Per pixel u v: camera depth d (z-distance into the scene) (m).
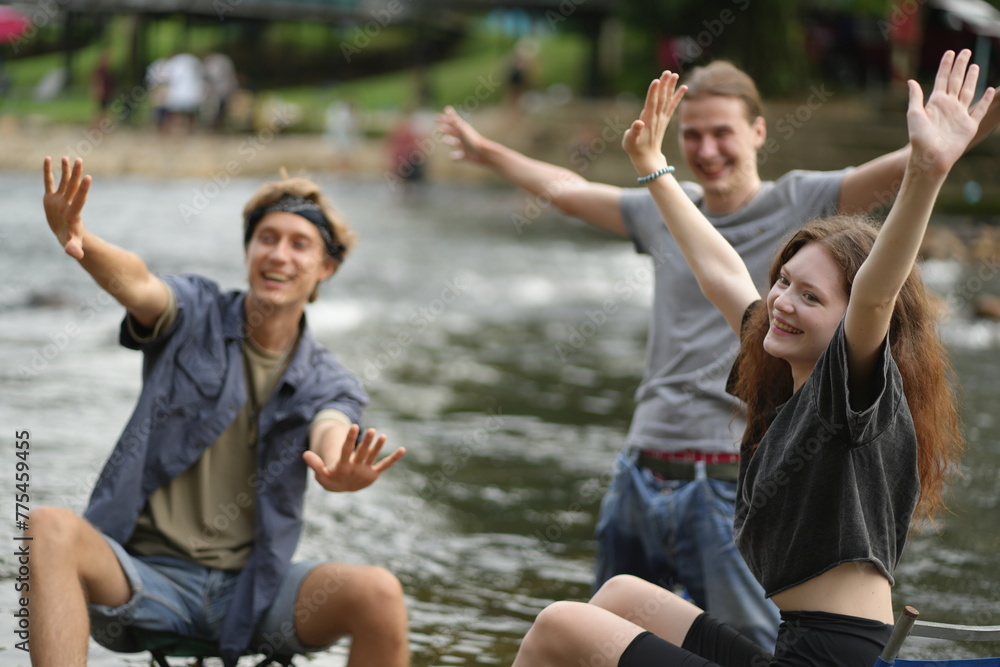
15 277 17.94
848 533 4.23
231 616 5.67
